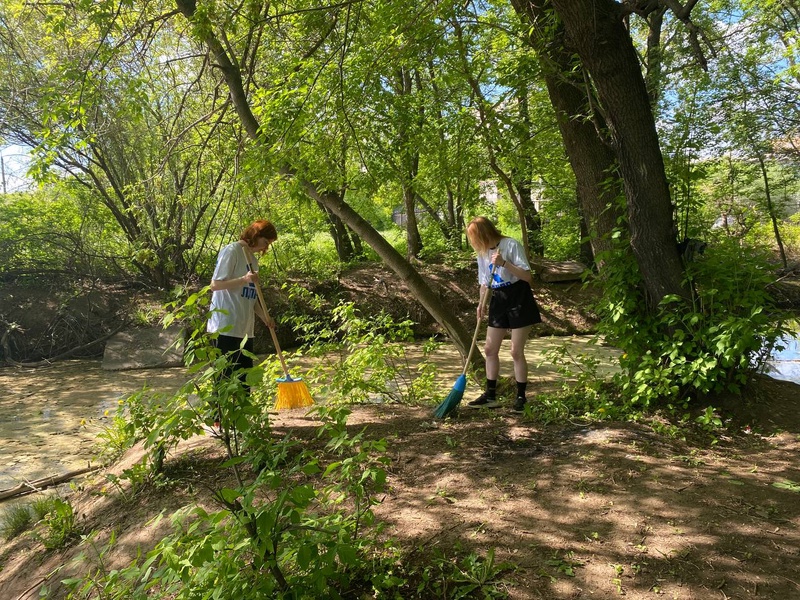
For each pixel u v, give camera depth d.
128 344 11.11
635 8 4.27
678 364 4.36
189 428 2.57
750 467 3.49
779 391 4.54
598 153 5.07
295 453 4.09
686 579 2.52
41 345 11.48
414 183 9.26
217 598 2.12
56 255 12.73
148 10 7.20
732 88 7.43
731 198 11.63
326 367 5.95
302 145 5.94
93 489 4.46
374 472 2.48
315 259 14.19
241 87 6.43
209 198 11.52
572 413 4.54
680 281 4.41
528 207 15.00
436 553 2.81
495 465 3.71
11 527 4.34
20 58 10.09
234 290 4.61
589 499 3.20
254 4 5.40
